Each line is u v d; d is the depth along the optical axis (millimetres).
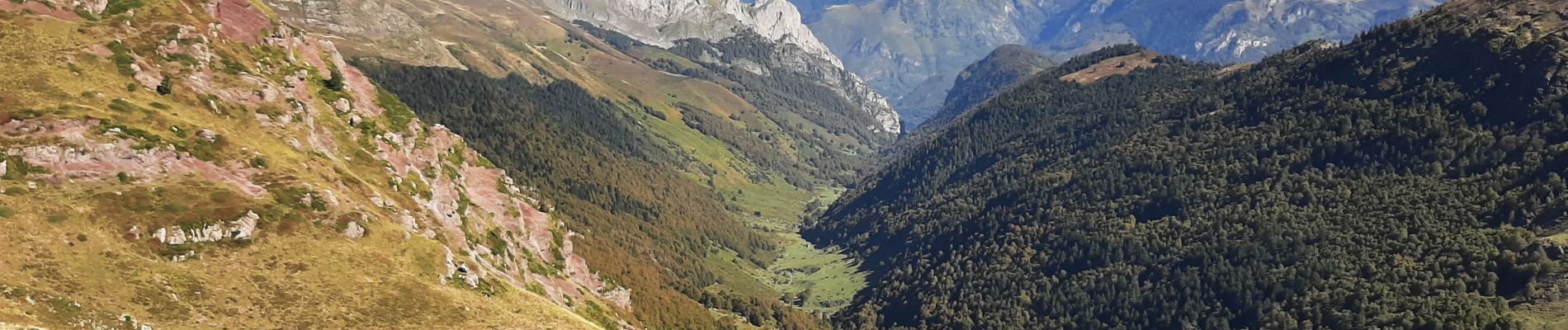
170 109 121938
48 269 84188
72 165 100438
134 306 84500
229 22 153625
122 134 106562
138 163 104875
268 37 159000
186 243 97062
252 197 109250
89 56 123500
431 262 115062
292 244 104625
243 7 160875
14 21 124312
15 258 83562
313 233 108125
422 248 116750
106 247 90750
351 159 142750
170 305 86812
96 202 96312
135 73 125375
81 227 91688
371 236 113438
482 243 145000
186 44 137625
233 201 105812
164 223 97000
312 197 114812
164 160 107562
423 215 136625
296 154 129875
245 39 153500
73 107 109125
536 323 112688
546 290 148125
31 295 79250
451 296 108812
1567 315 155500
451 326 101875
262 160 119375
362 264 106812
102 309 82125
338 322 94188
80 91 114625
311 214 111125
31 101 107750
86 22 131375
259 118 134000
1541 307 160750
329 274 102438
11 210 89625
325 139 143125
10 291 78438
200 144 115312
